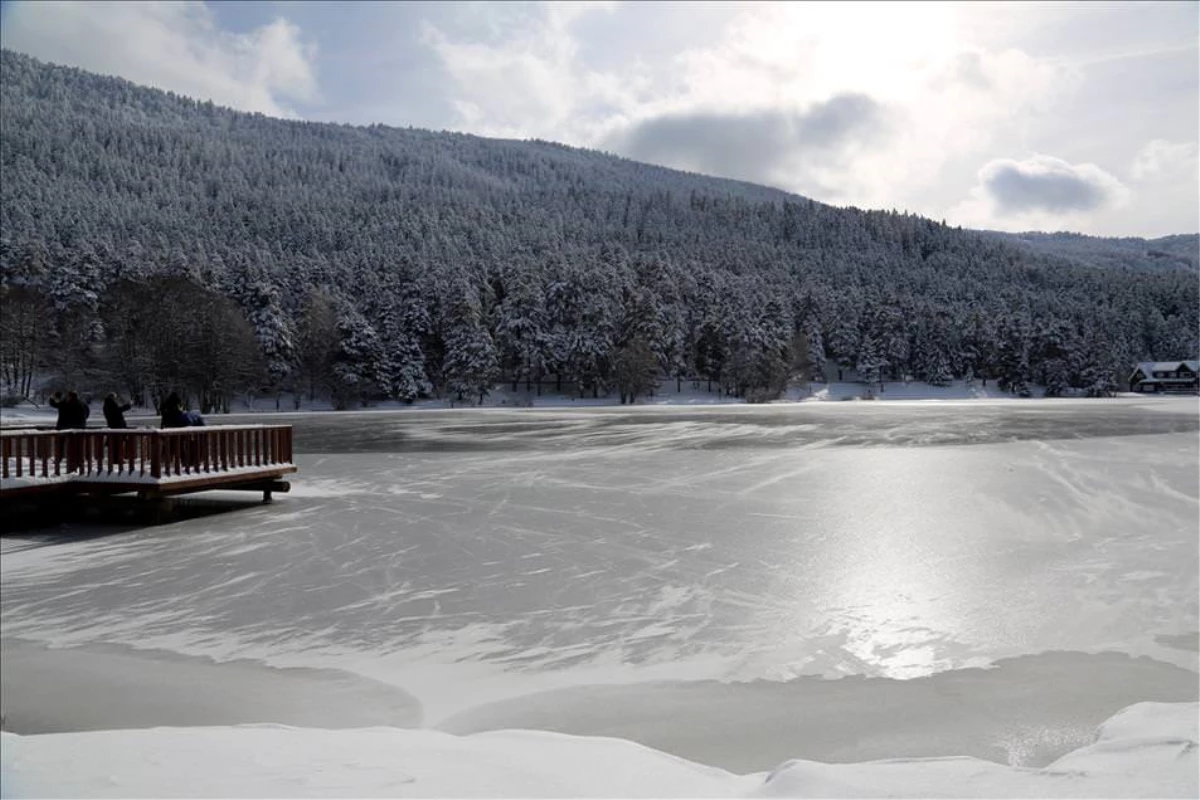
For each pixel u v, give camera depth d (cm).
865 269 16662
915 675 707
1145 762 396
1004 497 1545
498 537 1262
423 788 389
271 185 18250
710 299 10706
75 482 1447
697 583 996
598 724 625
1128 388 11938
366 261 10725
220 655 799
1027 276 18238
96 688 725
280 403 8000
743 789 400
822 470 2009
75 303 7881
